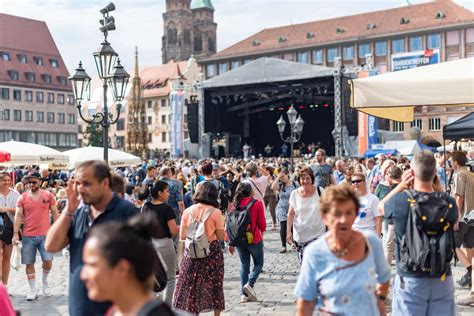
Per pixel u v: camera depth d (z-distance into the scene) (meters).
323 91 47.31
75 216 4.77
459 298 9.20
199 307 7.89
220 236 8.04
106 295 2.56
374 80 7.93
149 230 2.85
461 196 9.52
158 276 5.07
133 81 58.88
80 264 4.62
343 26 87.88
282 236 14.85
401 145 37.72
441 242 5.07
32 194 10.30
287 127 62.41
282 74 46.78
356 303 4.00
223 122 54.59
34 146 21.41
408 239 5.14
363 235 4.16
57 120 96.56
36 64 95.12
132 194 13.45
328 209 4.02
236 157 54.97
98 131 103.75
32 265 10.27
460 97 7.47
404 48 79.75
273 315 8.75
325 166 13.83
